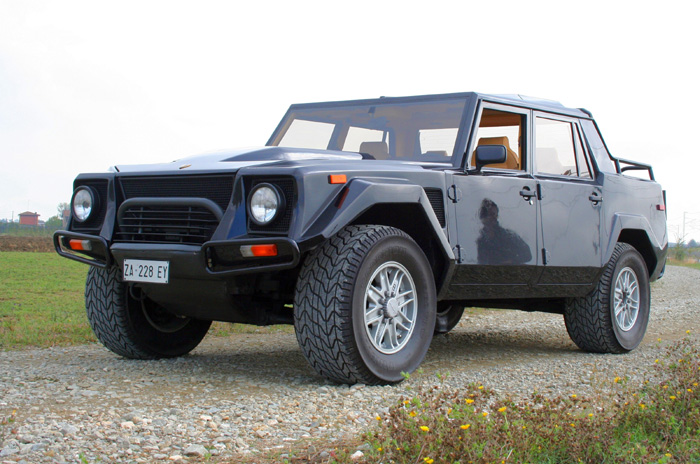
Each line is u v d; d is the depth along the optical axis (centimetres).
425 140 489
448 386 411
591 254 559
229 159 420
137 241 418
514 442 264
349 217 375
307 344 385
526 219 503
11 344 548
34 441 281
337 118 539
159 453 272
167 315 495
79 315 722
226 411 336
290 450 277
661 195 673
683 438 293
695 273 2167
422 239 446
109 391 376
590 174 585
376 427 307
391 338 412
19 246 2661
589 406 326
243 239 374
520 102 528
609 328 572
